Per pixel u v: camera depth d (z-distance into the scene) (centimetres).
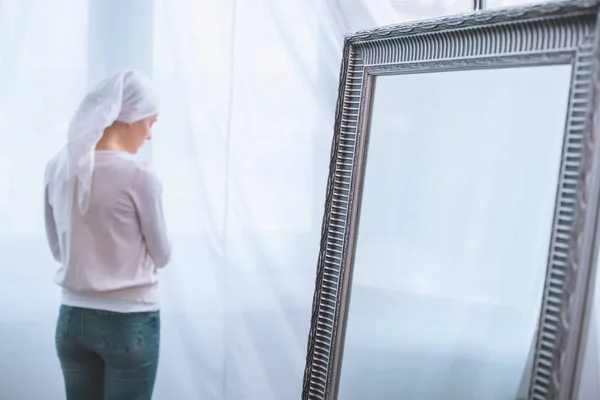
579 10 106
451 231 136
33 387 230
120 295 198
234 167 235
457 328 135
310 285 242
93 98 198
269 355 242
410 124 144
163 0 226
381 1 232
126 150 207
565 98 112
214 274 237
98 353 203
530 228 119
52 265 227
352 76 157
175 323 236
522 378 120
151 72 228
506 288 124
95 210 194
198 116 231
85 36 222
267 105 235
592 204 105
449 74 135
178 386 238
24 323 227
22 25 217
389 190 149
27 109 220
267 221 238
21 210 223
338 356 157
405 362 145
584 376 175
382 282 150
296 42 234
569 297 106
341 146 158
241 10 230
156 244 202
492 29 122
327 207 159
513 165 123
